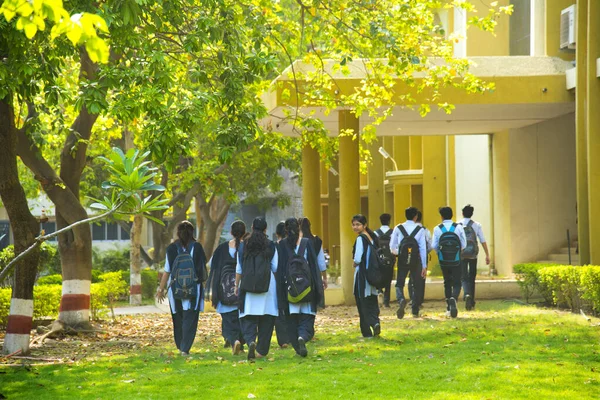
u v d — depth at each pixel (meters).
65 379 11.66
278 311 13.47
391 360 12.31
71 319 19.28
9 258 22.20
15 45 12.47
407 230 18.95
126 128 29.86
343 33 18.05
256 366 12.17
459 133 30.53
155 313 26.78
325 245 54.31
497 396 9.25
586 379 10.16
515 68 22.92
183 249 14.05
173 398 9.80
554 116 26.14
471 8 19.56
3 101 13.58
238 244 13.95
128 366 12.90
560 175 29.73
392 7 18.31
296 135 29.48
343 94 22.86
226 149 15.44
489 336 14.84
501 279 27.31
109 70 14.20
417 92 20.86
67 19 4.90
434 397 9.30
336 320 20.22
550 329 15.60
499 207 30.50
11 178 13.80
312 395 9.67
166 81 14.63
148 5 14.82
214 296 13.91
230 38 16.00
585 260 20.91
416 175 37.22
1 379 11.76
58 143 28.19
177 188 40.34
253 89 21.59
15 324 14.52
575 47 22.69
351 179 24.52
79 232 19.25
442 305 22.89
